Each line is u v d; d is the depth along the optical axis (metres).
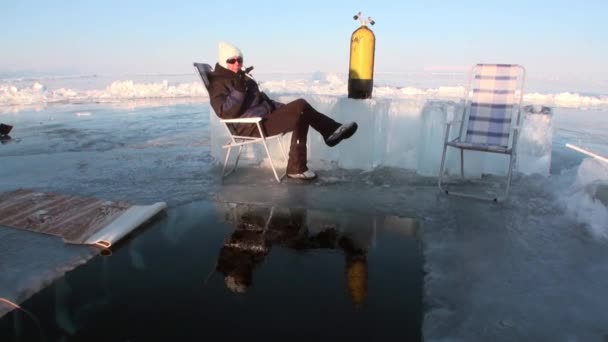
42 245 2.40
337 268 2.19
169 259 2.27
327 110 4.04
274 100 4.15
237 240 2.53
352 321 1.72
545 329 1.66
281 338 1.61
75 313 1.76
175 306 1.82
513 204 3.09
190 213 2.95
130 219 2.70
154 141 5.52
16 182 3.62
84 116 7.97
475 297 1.90
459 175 3.80
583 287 1.98
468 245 2.43
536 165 3.82
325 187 3.51
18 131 6.22
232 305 1.83
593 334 1.63
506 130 3.35
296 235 2.60
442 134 3.72
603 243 2.44
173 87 14.80
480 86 3.45
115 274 2.09
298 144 3.63
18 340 1.58
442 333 1.64
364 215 2.91
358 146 3.95
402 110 3.89
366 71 3.95
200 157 4.59
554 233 2.58
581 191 2.97
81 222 2.68
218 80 3.61
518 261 2.23
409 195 3.30
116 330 1.65
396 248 2.42
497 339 1.61
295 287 1.99
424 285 2.00
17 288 1.94
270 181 3.68
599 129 6.65
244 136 3.67
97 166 4.18
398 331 1.65
